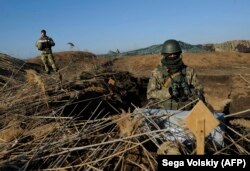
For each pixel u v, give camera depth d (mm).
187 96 5555
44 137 4676
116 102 8789
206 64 21766
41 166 4156
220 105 9688
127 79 11125
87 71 11148
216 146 4457
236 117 9562
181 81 5602
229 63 21984
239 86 11164
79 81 8430
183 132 4453
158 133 4527
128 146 4387
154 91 5695
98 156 4348
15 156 4199
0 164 3969
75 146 4480
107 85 9484
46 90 6945
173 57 5594
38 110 6098
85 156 4398
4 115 5844
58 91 7172
